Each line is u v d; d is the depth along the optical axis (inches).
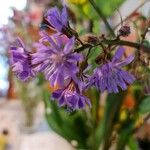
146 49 6.6
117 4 9.4
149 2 10.4
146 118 11.1
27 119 19.2
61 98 5.6
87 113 12.1
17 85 18.6
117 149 11.4
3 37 15.8
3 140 17.8
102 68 5.6
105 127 11.2
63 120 12.4
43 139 17.8
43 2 10.2
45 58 5.2
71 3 9.7
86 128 12.3
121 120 11.2
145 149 13.7
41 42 5.3
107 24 8.2
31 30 14.1
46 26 5.6
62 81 5.2
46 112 12.4
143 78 7.3
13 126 20.0
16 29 15.0
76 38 5.6
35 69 5.4
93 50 5.9
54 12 5.6
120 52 5.7
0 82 22.7
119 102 10.7
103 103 12.2
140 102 10.8
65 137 12.2
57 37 5.3
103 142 11.6
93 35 6.1
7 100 24.3
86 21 10.2
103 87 5.6
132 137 12.1
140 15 8.8
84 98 5.5
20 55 5.5
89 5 9.6
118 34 6.1
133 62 6.8
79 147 12.2
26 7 15.9
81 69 5.6
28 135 18.5
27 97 18.9
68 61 5.1
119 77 5.6
